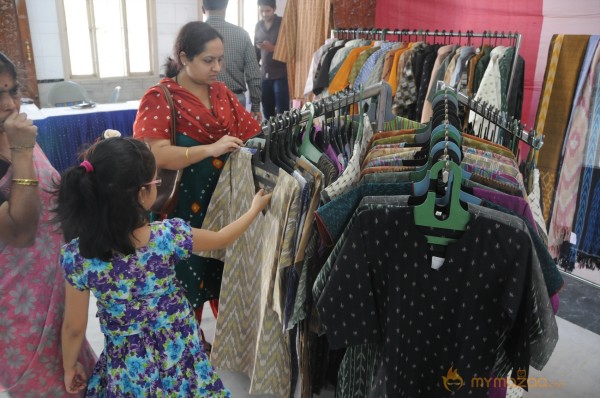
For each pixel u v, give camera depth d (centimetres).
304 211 149
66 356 142
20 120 120
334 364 197
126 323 133
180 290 144
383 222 126
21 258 137
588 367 225
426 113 300
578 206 261
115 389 139
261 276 177
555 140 263
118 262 126
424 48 319
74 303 132
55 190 128
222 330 190
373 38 406
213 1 325
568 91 254
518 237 118
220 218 181
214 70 189
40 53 512
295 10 427
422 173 136
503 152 152
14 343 139
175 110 189
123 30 561
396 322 131
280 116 163
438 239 126
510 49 272
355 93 170
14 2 475
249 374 198
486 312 127
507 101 275
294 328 171
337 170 157
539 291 121
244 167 169
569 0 287
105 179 116
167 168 184
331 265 135
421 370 139
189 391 143
